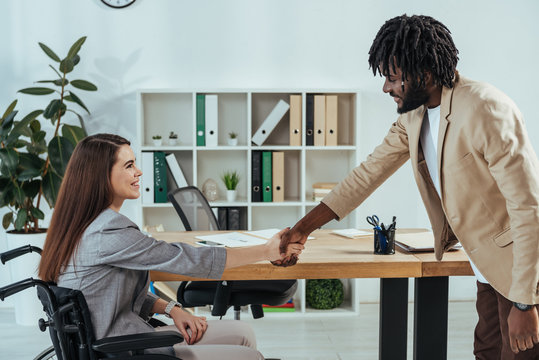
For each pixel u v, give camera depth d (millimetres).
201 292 2543
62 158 3441
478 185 1611
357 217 3908
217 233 2529
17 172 3512
